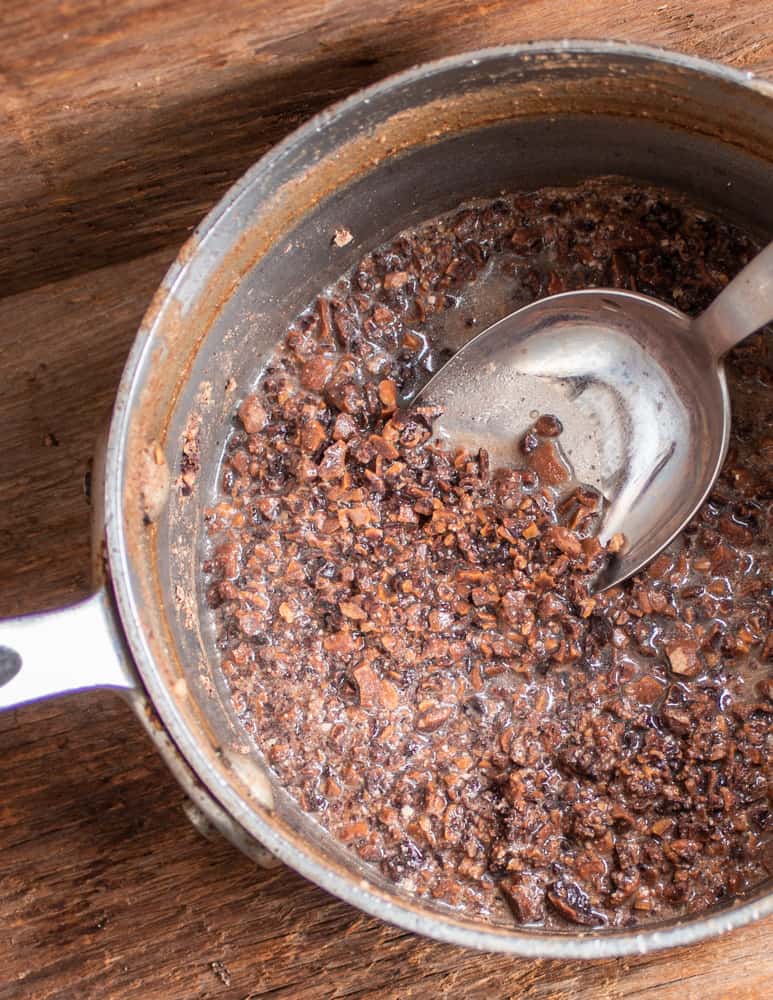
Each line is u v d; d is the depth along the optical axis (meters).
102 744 0.35
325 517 0.35
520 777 0.34
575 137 0.34
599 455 0.35
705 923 0.30
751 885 0.33
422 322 0.36
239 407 0.35
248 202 0.32
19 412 0.36
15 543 0.36
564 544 0.35
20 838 0.35
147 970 0.35
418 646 0.35
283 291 0.35
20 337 0.36
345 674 0.34
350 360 0.36
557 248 0.36
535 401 0.35
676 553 0.35
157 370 0.32
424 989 0.35
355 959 0.35
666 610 0.35
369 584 0.35
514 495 0.35
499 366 0.35
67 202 0.35
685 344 0.34
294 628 0.35
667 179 0.35
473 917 0.33
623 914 0.33
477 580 0.35
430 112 0.33
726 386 0.34
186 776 0.31
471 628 0.35
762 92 0.31
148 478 0.32
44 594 0.36
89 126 0.34
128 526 0.31
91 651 0.30
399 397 0.36
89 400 0.36
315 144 0.32
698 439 0.35
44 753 0.35
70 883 0.35
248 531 0.35
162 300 0.31
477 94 0.33
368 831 0.34
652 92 0.32
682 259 0.36
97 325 0.36
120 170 0.35
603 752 0.34
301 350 0.36
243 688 0.35
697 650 0.35
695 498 0.34
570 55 0.31
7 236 0.36
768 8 0.34
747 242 0.36
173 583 0.34
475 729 0.34
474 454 0.35
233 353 0.35
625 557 0.35
